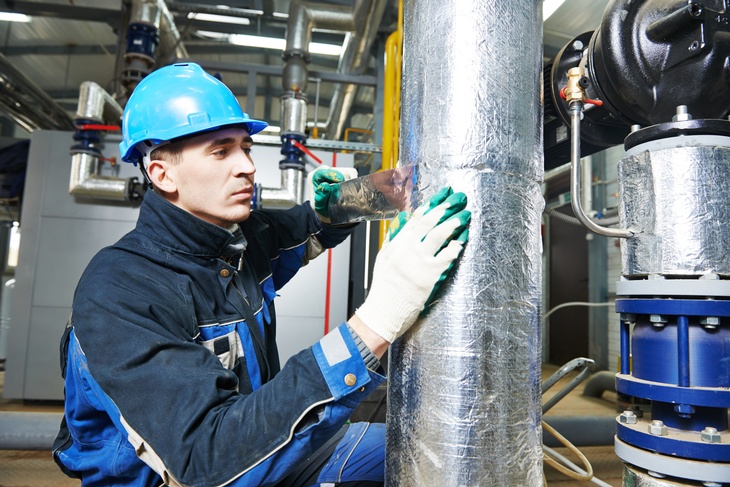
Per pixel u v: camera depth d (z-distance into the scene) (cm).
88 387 74
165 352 67
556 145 123
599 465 195
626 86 82
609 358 435
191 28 394
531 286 65
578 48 107
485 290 61
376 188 81
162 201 84
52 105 448
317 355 64
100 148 268
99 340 68
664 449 64
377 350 64
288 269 125
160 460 62
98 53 475
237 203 85
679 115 70
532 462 63
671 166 67
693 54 71
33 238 264
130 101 87
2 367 417
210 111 82
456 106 63
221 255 90
